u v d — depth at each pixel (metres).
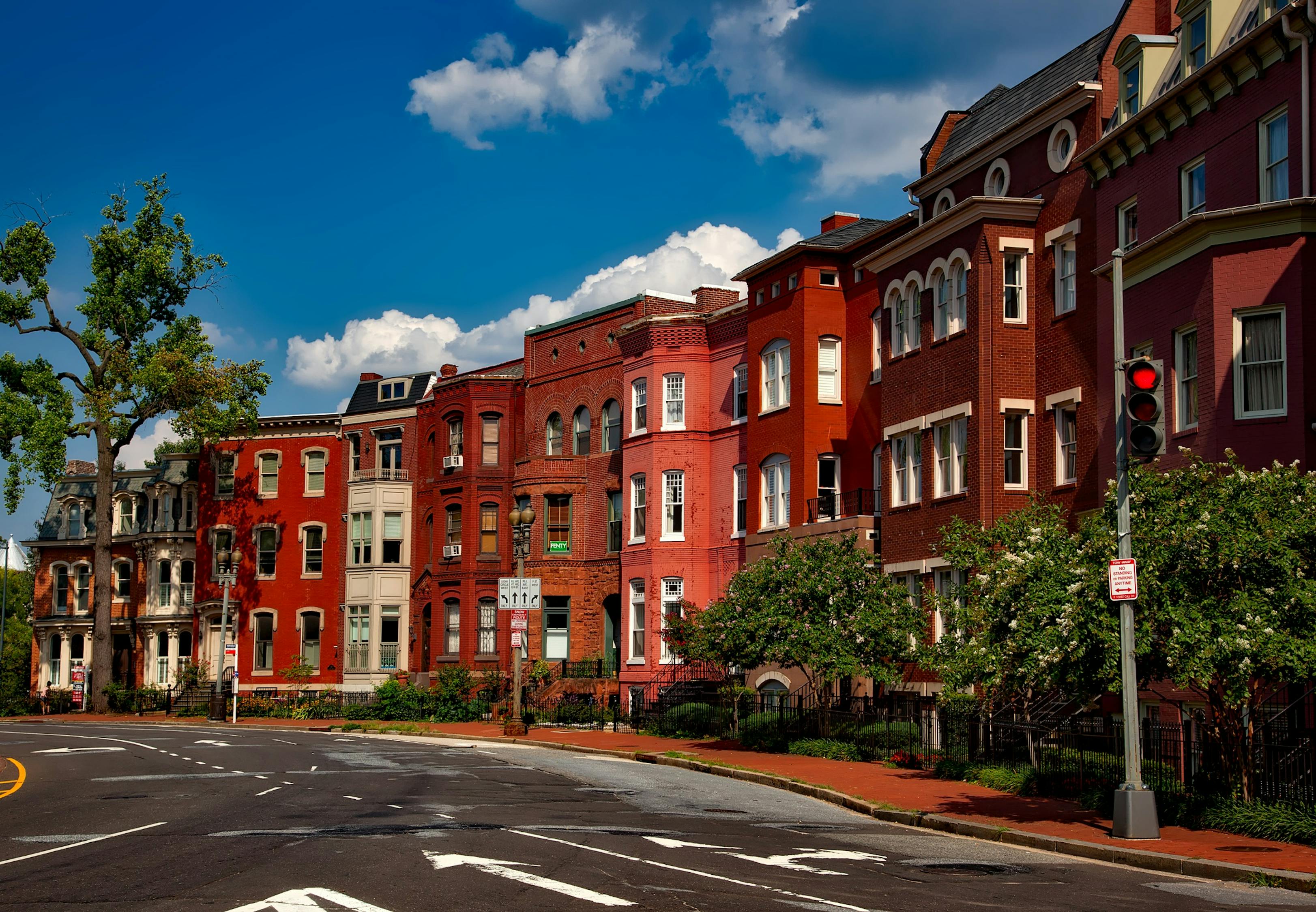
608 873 12.48
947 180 33.97
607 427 49.69
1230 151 22.83
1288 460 20.28
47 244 58.47
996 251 29.75
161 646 65.44
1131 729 16.08
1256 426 20.73
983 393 29.39
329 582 60.62
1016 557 20.41
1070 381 28.42
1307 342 20.30
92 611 69.12
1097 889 12.59
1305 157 20.77
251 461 62.91
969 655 21.00
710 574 43.91
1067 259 29.09
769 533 38.84
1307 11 20.66
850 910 10.86
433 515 55.44
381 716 49.31
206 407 58.22
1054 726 23.36
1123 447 16.61
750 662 30.73
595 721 43.50
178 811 18.33
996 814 18.33
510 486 53.59
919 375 32.22
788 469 38.91
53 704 63.81
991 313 29.64
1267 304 20.81
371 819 17.11
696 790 22.81
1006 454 29.52
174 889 11.50
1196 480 17.75
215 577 62.41
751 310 41.31
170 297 61.19
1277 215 20.69
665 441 44.81
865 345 37.34
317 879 11.95
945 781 23.19
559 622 50.94
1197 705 21.80
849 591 29.72
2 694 69.75
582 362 50.91
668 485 44.72
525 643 50.84
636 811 18.78
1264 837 15.62
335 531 60.84
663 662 43.84
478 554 53.22
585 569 49.91
